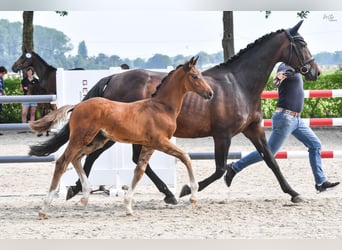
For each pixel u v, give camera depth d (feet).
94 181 43.42
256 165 57.62
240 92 38.50
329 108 89.71
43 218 35.29
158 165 43.50
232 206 38.52
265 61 39.11
